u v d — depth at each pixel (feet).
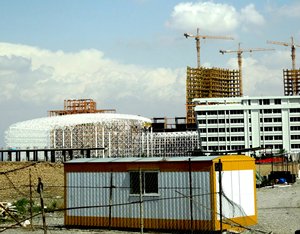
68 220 95.25
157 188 86.33
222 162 83.66
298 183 232.73
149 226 86.58
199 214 81.92
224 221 82.33
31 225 95.35
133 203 87.86
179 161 84.17
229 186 84.89
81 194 94.07
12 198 166.91
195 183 82.69
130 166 88.84
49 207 134.82
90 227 92.68
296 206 136.87
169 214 84.64
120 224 89.40
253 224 89.51
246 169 88.28
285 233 86.74
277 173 236.63
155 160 87.04
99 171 92.38
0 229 95.66
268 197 167.84
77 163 94.84
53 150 406.41
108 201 91.09
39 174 266.16
